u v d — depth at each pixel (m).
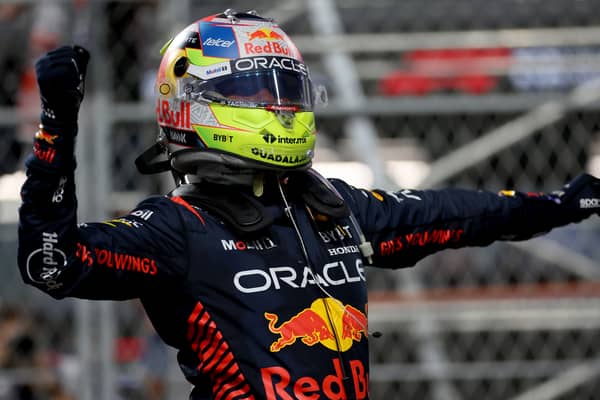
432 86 18.31
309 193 8.20
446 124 18.02
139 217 7.65
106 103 14.84
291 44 8.49
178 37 8.55
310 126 8.23
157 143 8.63
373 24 18.83
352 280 8.16
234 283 7.62
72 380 15.62
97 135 14.76
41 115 7.00
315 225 8.21
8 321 16.00
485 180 17.80
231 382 7.58
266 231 7.91
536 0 18.66
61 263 6.99
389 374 15.89
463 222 9.09
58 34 16.45
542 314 16.30
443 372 15.98
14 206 16.31
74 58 6.99
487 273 17.53
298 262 7.89
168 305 7.73
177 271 7.57
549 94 16.73
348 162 17.89
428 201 9.05
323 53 17.88
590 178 9.79
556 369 16.19
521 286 17.28
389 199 8.95
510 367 16.09
